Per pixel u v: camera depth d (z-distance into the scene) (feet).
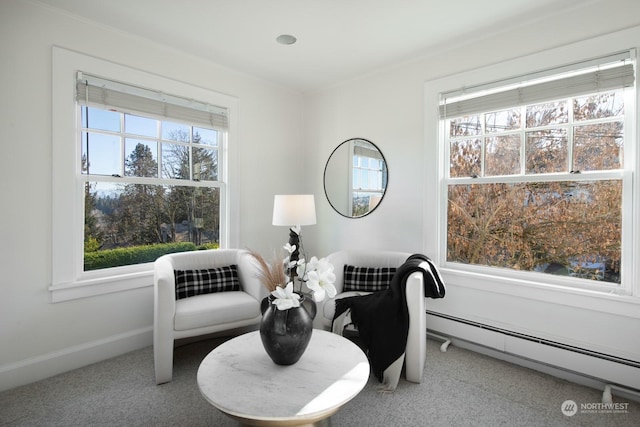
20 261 6.71
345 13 7.14
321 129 11.95
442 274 8.66
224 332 8.84
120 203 8.33
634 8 6.19
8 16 6.49
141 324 8.43
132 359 7.77
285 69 10.19
